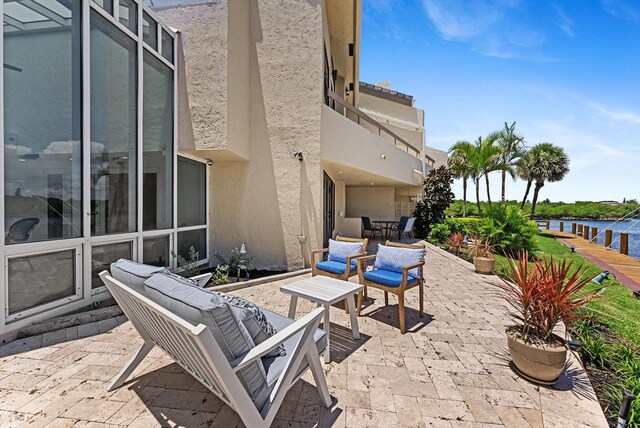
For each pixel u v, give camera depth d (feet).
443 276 17.83
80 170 10.62
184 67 16.14
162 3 16.30
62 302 10.01
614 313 12.98
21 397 6.40
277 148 18.56
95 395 6.52
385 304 12.75
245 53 18.15
